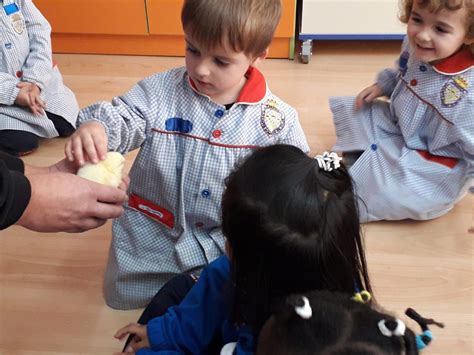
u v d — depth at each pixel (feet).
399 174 4.26
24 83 4.96
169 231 3.51
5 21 4.84
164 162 3.26
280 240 2.11
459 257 4.14
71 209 2.54
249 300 2.32
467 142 3.99
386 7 6.17
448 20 3.67
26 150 5.08
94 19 6.47
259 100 3.21
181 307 2.89
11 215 2.28
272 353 1.87
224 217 2.31
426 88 4.10
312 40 6.53
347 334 1.82
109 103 3.22
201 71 2.95
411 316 2.51
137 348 3.19
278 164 2.24
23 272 4.01
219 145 3.19
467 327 3.63
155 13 6.40
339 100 4.83
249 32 2.85
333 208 2.16
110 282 3.71
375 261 4.10
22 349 3.51
